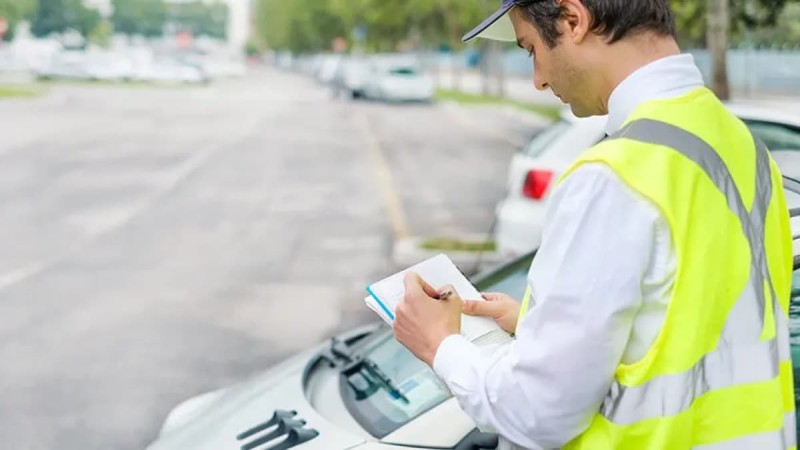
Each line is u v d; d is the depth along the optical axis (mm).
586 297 1502
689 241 1506
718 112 1643
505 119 28547
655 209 1489
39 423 5039
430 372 2445
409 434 2141
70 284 8000
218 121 26562
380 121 27344
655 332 1532
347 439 2209
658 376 1525
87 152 18266
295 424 2322
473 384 1654
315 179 14898
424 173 15836
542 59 1720
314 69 71000
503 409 1595
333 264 8867
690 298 1505
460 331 1805
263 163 16969
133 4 131000
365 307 7375
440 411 2174
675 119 1566
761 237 1641
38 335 6555
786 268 1804
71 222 10930
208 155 18125
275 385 2678
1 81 45406
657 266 1509
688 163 1527
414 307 1790
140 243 9758
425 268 1978
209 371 5867
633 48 1636
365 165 16891
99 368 5891
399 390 2404
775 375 1608
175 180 14570
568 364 1515
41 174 15047
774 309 1693
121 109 30422
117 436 4891
